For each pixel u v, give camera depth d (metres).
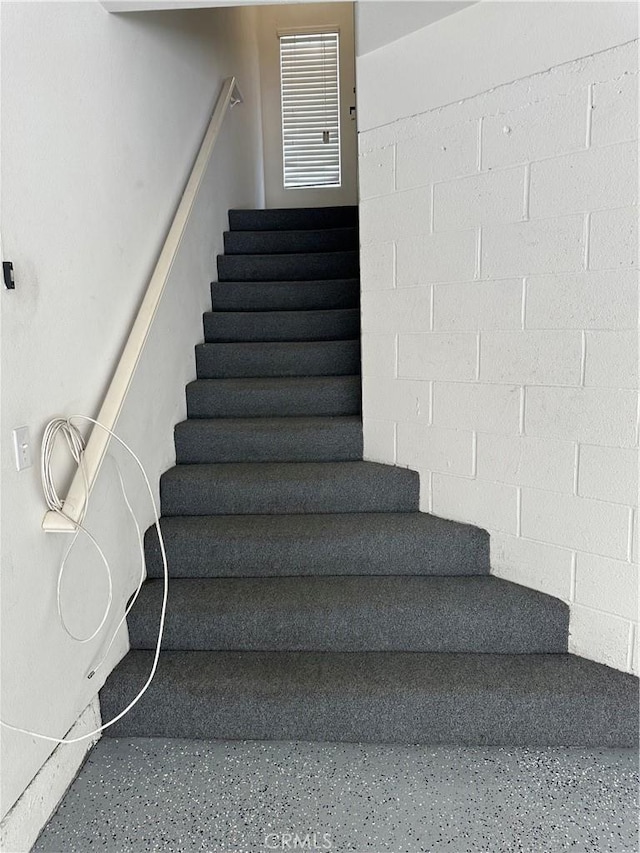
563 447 1.96
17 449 1.48
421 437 2.44
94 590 1.88
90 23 1.94
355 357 3.20
